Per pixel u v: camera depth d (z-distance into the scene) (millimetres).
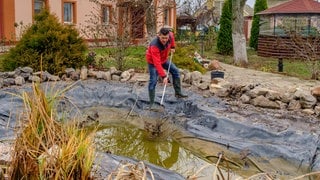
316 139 4867
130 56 11797
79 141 2350
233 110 6328
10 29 15742
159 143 5551
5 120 5516
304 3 17797
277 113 6168
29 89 7273
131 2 12281
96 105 7484
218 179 2186
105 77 8773
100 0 17219
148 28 13336
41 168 2158
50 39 9016
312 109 6281
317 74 10383
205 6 25391
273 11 17828
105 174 2988
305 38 15641
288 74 11266
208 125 5895
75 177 2207
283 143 5012
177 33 21359
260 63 15242
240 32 14938
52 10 17281
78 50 9453
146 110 7004
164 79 6582
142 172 2293
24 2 16281
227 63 14852
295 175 4336
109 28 11320
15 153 2324
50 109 2361
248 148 5016
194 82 8180
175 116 6516
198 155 5105
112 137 5734
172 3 15398
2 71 9148
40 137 2227
